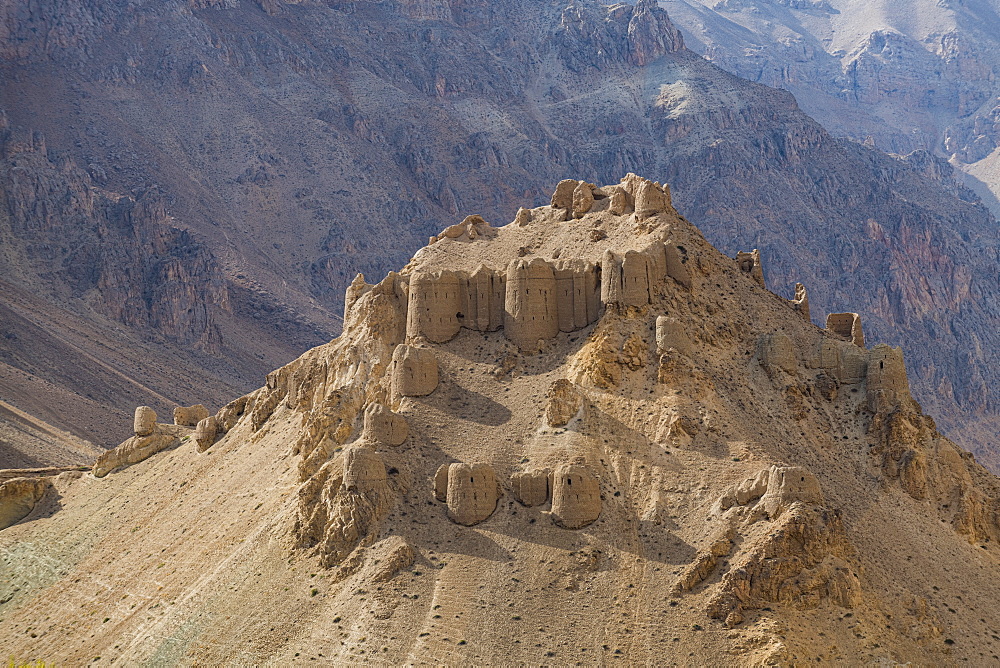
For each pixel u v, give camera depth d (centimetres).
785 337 15050
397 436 14212
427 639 12319
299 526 13938
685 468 13500
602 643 12069
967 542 13638
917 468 14012
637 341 14538
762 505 12719
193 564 14825
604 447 13800
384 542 13362
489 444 14125
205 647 13175
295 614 13062
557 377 14600
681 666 11738
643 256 14938
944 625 12369
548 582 12700
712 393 14238
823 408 14700
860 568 12469
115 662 13700
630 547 12875
